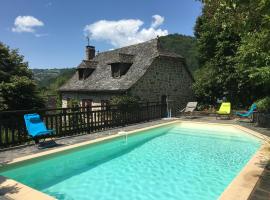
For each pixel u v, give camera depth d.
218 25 6.26
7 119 8.40
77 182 6.49
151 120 15.73
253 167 6.26
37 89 15.84
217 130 13.52
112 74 20.72
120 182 6.51
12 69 17.53
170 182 6.50
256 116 14.08
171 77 20.80
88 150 9.02
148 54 20.17
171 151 9.56
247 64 8.51
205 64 23.11
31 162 7.20
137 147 10.23
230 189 4.93
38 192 4.91
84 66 23.97
